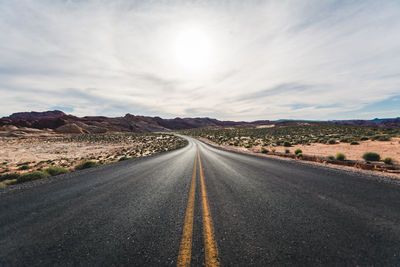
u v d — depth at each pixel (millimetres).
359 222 2477
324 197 3635
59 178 6664
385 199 3434
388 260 1690
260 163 9461
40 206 3498
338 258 1732
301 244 1975
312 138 29266
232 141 39938
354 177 5562
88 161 10930
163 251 1907
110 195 4168
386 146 14742
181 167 8758
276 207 3131
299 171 6828
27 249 2008
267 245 1970
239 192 4164
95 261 1766
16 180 6707
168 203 3490
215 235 2203
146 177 6363
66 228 2506
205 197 3828
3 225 2660
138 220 2715
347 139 22234
